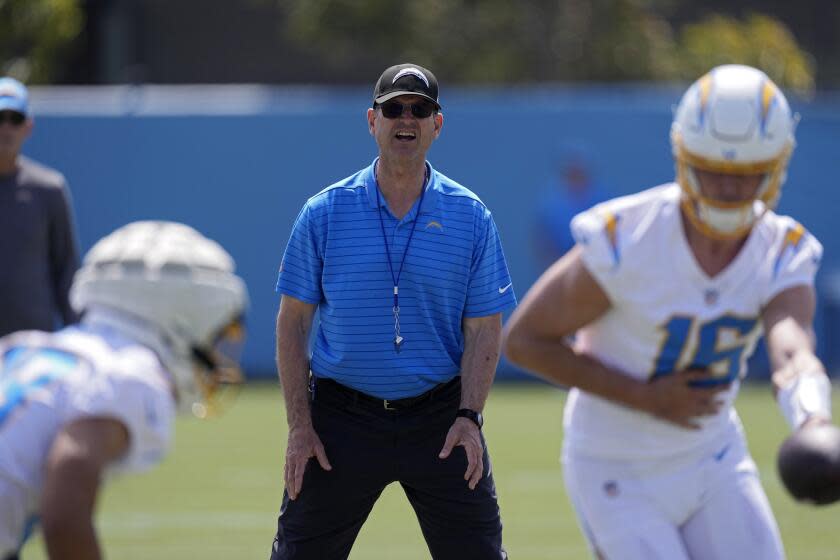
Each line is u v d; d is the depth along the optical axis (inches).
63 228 1004.6
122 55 3533.5
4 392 468.8
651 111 2253.9
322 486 650.2
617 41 3289.9
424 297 646.5
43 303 987.9
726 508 645.3
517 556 1074.7
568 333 657.0
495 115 2255.2
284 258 655.8
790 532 1172.5
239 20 3791.8
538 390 2212.1
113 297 486.9
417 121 636.1
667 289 635.5
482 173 2260.1
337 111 2267.5
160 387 473.4
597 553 668.7
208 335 497.4
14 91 976.3
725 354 649.6
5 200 977.5
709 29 3390.7
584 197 2234.3
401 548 1096.8
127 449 466.6
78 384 464.8
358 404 651.5
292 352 652.7
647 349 650.2
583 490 665.6
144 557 1058.7
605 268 635.5
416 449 652.7
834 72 3922.2
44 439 462.6
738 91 606.2
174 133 2267.5
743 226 620.1
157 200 2271.2
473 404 649.0
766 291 637.3
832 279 2272.4
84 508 446.9
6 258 972.6
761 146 600.7
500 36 3307.1
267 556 1063.0
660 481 649.6
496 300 658.8
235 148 2269.9
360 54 3499.0
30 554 1042.7
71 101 2283.5
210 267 497.7
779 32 3393.2
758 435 1717.5
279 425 1814.7
